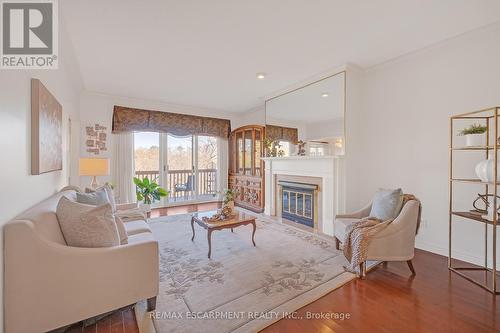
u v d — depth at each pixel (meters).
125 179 4.87
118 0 1.94
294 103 4.16
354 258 2.23
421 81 2.90
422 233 2.91
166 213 4.93
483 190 2.42
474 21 2.26
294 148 4.18
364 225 2.35
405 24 2.31
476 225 2.48
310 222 3.92
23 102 1.58
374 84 3.41
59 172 2.66
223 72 3.53
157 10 2.08
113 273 1.53
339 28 2.38
